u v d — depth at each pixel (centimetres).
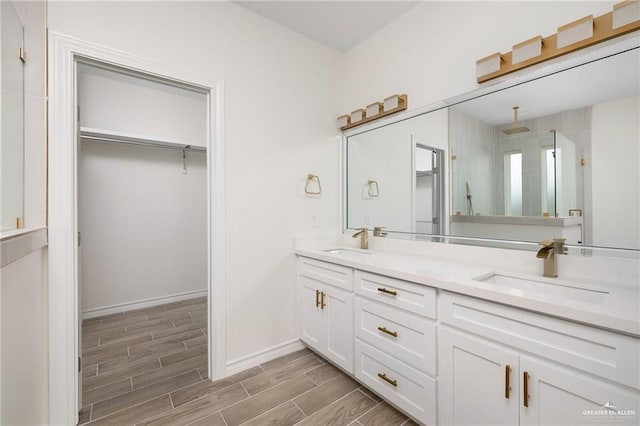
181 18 175
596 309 88
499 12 157
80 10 144
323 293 199
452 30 178
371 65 234
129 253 309
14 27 117
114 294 300
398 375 147
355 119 238
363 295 168
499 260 156
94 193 288
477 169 168
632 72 117
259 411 154
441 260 181
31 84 129
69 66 141
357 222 249
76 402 143
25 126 128
